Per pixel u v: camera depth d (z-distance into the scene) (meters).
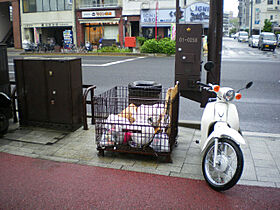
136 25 34.19
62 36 37.84
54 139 5.86
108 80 12.92
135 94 5.77
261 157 5.06
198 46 5.88
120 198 3.77
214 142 3.98
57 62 6.01
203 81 12.98
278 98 10.01
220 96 4.17
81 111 6.57
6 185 4.10
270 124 7.27
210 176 4.06
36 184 4.13
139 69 16.27
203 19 29.11
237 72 15.52
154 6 31.78
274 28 54.53
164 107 4.96
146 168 4.61
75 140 5.81
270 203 3.68
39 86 6.25
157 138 4.78
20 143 5.65
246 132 6.48
